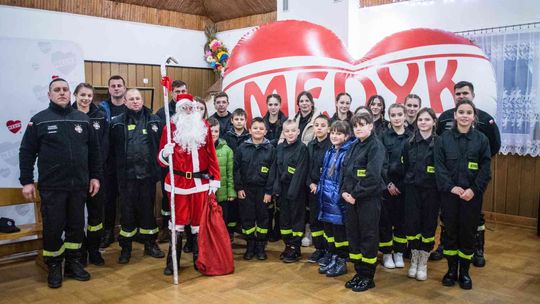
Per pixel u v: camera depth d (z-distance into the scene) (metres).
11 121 3.87
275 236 4.32
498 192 4.89
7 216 3.94
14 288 3.16
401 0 5.11
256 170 3.69
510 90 4.61
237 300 2.88
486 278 3.24
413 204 3.23
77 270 3.30
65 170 3.11
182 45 6.63
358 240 3.07
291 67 4.37
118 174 3.64
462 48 4.03
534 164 4.63
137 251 3.98
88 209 3.53
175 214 3.32
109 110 4.04
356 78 4.25
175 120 3.31
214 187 3.36
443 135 3.07
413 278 3.25
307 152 3.59
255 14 6.47
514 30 4.50
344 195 3.04
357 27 5.38
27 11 5.03
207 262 3.33
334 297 2.92
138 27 6.07
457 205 2.99
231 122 4.20
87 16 5.55
